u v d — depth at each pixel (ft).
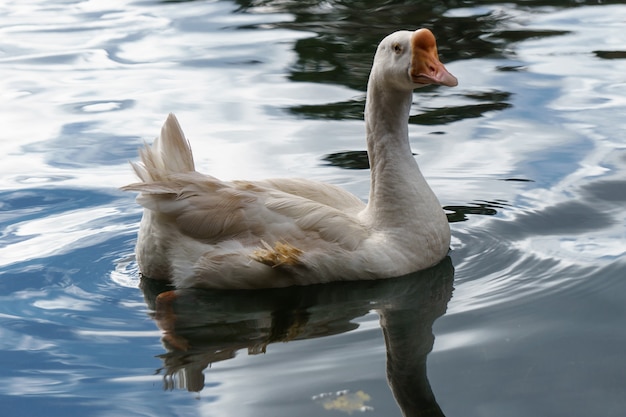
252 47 63.46
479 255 36.06
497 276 34.14
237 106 53.21
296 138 48.60
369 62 59.57
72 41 66.08
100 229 39.73
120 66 60.59
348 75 57.47
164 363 28.73
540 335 29.35
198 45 64.54
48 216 41.19
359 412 25.32
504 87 54.95
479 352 28.48
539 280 33.53
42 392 27.22
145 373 28.17
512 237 37.58
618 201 40.55
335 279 33.94
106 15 72.64
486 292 32.81
